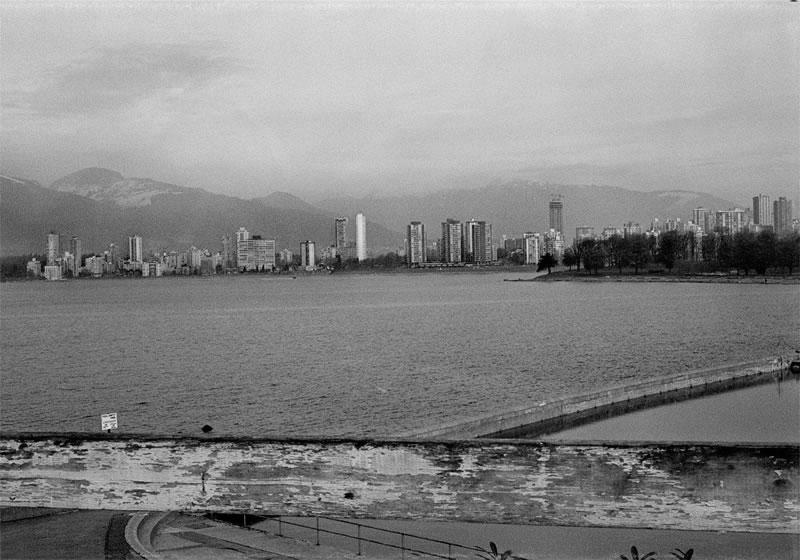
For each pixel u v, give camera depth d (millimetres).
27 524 10297
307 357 53031
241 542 10078
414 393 36656
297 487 4676
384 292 184500
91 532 10000
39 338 73188
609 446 4398
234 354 56156
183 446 4758
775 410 27891
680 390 32375
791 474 4230
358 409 32844
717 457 4309
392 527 11508
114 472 4797
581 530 10570
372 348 58062
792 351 50344
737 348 53250
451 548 10180
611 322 77812
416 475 4578
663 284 177500
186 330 80062
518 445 4484
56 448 4824
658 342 58125
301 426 29500
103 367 49844
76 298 175625
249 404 34750
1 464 4844
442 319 88312
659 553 9031
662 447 4355
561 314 91312
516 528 11078
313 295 173625
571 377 41125
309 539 10547
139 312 115500
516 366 45906
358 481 4625
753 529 4277
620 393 29969
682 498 4340
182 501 4762
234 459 4715
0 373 47312
